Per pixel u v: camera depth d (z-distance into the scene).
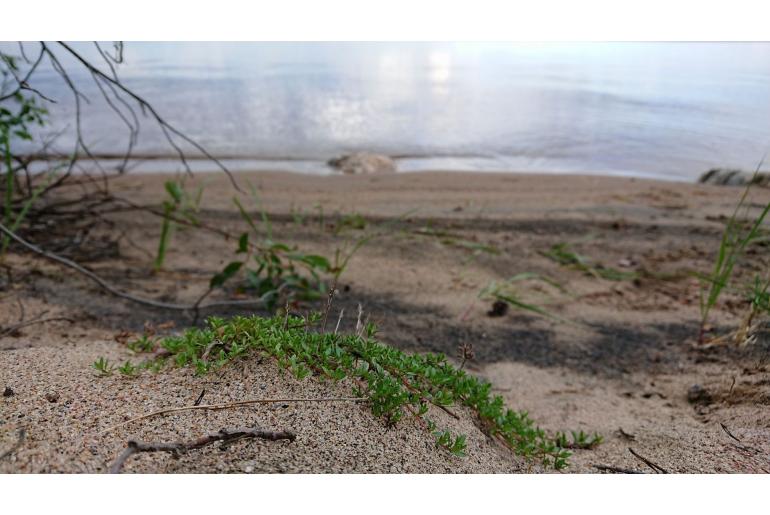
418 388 2.07
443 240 5.22
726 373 2.96
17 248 4.30
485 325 3.79
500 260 4.86
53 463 1.59
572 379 3.12
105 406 1.85
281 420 1.85
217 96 10.55
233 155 7.96
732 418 2.46
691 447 2.22
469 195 6.73
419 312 3.91
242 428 1.78
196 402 1.90
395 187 7.00
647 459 2.17
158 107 9.64
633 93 10.10
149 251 4.71
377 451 1.82
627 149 7.93
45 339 3.00
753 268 4.48
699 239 5.30
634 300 4.17
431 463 1.83
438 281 4.43
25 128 3.73
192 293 3.97
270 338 2.09
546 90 11.10
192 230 5.23
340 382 2.04
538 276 4.42
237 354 2.10
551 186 7.09
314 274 3.97
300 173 7.46
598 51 16.31
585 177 7.48
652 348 3.46
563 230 5.59
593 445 2.34
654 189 6.96
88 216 5.19
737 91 8.96
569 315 3.96
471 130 9.11
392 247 5.03
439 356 2.30
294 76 12.56
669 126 7.86
